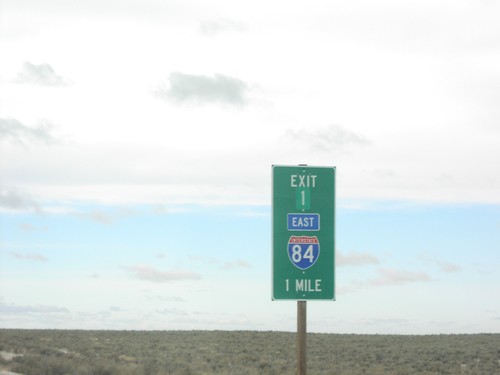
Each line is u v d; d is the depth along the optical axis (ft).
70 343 259.60
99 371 157.28
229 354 246.06
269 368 194.29
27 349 199.93
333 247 72.54
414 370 205.26
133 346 263.08
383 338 329.52
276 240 71.97
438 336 346.13
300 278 72.02
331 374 181.98
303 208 72.33
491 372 203.00
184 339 301.43
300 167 72.49
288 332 350.02
